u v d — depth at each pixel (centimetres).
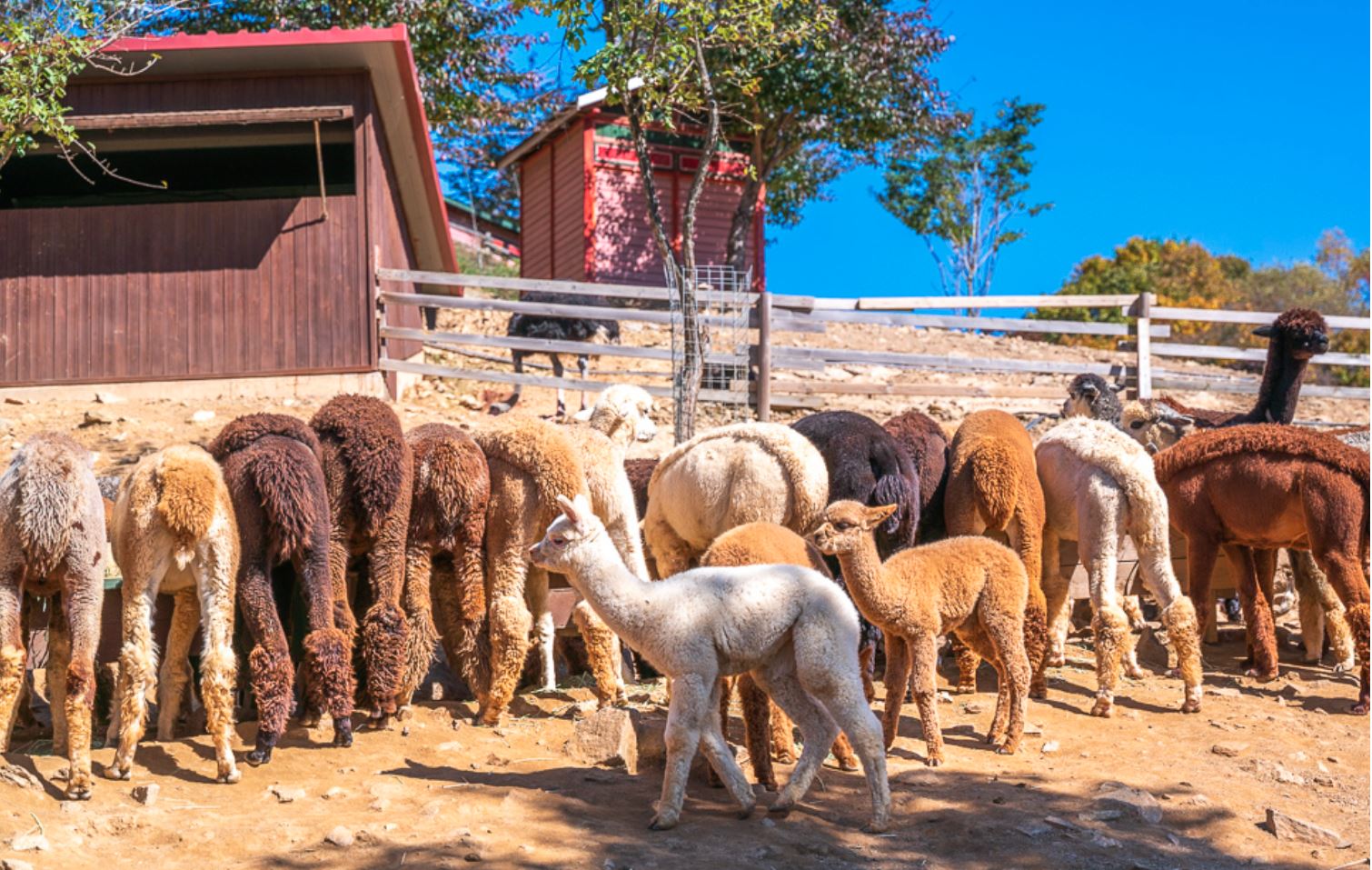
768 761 716
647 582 660
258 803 664
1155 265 4294
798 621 657
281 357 1553
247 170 1950
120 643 822
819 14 1506
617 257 2805
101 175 1950
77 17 1195
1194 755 802
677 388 1362
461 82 2834
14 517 662
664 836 633
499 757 759
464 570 812
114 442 1352
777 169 3147
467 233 4056
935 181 3931
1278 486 941
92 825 619
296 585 816
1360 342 3669
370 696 776
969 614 788
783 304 1583
